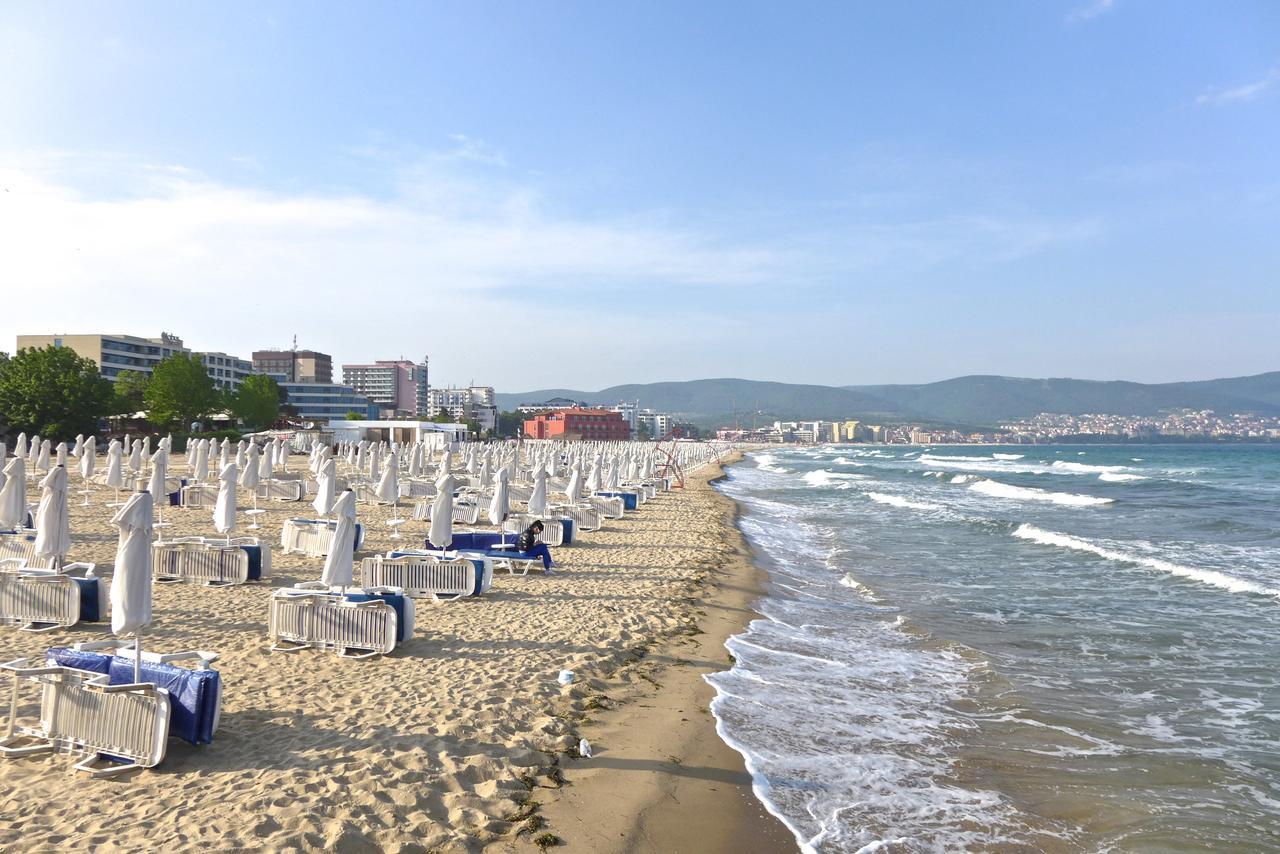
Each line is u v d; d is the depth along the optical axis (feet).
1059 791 24.53
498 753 23.66
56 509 34.19
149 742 20.86
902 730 29.37
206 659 24.49
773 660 37.81
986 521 99.19
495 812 20.34
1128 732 29.66
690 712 29.60
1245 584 57.21
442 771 21.93
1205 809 23.44
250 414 279.08
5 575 33.94
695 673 34.73
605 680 32.24
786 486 187.11
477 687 29.04
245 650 31.81
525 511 77.71
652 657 36.50
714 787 23.43
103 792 19.47
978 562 70.13
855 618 48.01
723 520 98.37
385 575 43.68
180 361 230.07
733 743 26.94
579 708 28.66
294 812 18.83
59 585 33.58
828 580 61.41
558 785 22.38
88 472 84.99
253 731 23.75
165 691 20.90
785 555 73.36
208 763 21.39
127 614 21.70
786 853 20.08
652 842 19.94
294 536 53.93
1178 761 26.94
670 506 115.75
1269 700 33.30
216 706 22.38
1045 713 31.48
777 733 28.35
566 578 53.01
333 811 19.15
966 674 36.70
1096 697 33.58
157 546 44.14
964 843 21.20
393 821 19.07
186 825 17.97
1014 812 23.08
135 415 244.01
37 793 19.22
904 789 24.38
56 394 189.16
